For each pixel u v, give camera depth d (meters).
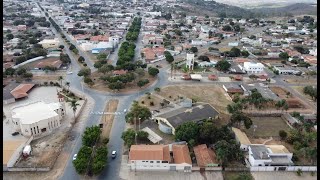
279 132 152.38
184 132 143.88
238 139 144.88
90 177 122.94
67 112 179.25
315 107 193.00
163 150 132.50
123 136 144.38
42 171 126.19
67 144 146.12
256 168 127.50
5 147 133.88
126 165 130.88
